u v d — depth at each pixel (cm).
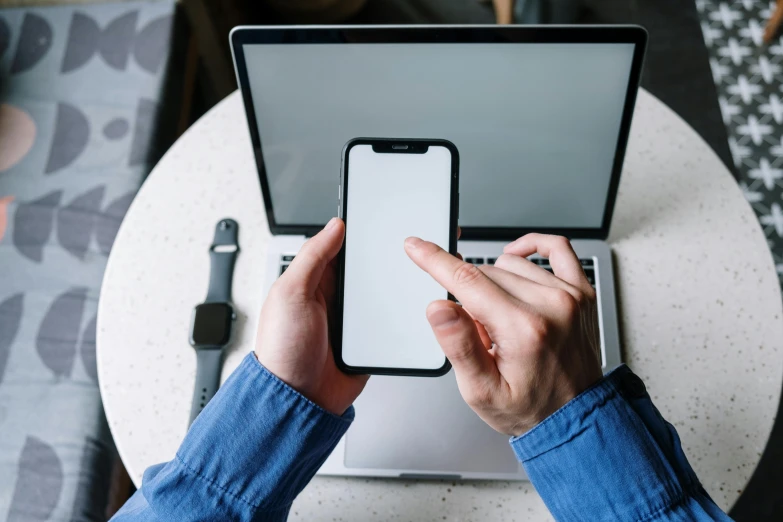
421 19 176
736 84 162
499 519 68
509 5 153
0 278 108
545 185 77
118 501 97
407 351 60
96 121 119
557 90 67
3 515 91
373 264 61
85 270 108
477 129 71
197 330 77
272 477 47
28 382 100
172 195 88
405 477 70
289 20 168
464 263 50
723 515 47
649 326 77
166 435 74
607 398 47
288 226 82
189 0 130
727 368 74
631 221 84
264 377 49
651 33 169
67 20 126
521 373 47
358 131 72
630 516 45
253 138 72
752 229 83
